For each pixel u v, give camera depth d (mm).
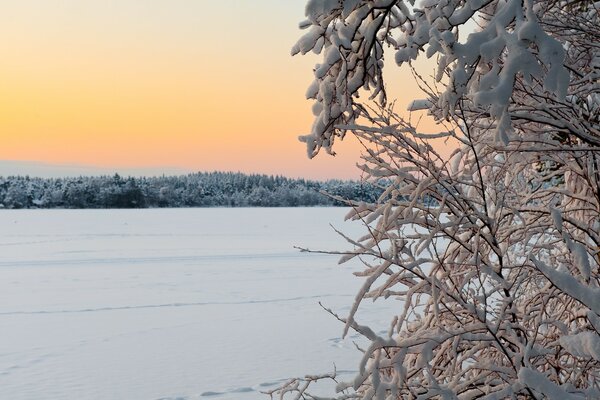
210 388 13727
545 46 2096
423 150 2709
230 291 28094
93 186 177500
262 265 38406
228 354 16844
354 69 2887
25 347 17828
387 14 2797
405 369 2527
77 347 17828
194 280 31750
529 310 2945
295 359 16109
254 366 15516
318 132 2906
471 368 2623
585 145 3016
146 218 116062
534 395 2543
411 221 2695
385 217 2676
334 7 2633
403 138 2686
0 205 173000
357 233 69250
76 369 15461
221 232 72500
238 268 36844
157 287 29422
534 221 2975
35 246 53188
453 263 2766
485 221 2664
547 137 3020
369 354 2496
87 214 135750
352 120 2918
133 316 22406
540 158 3170
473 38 2225
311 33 2848
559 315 2961
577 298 2336
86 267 37406
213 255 44688
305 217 122562
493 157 3234
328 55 2814
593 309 2312
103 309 23797
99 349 17578
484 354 2971
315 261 40719
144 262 40156
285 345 17766
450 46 2219
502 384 2617
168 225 89062
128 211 160375
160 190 181000
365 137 2717
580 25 3029
